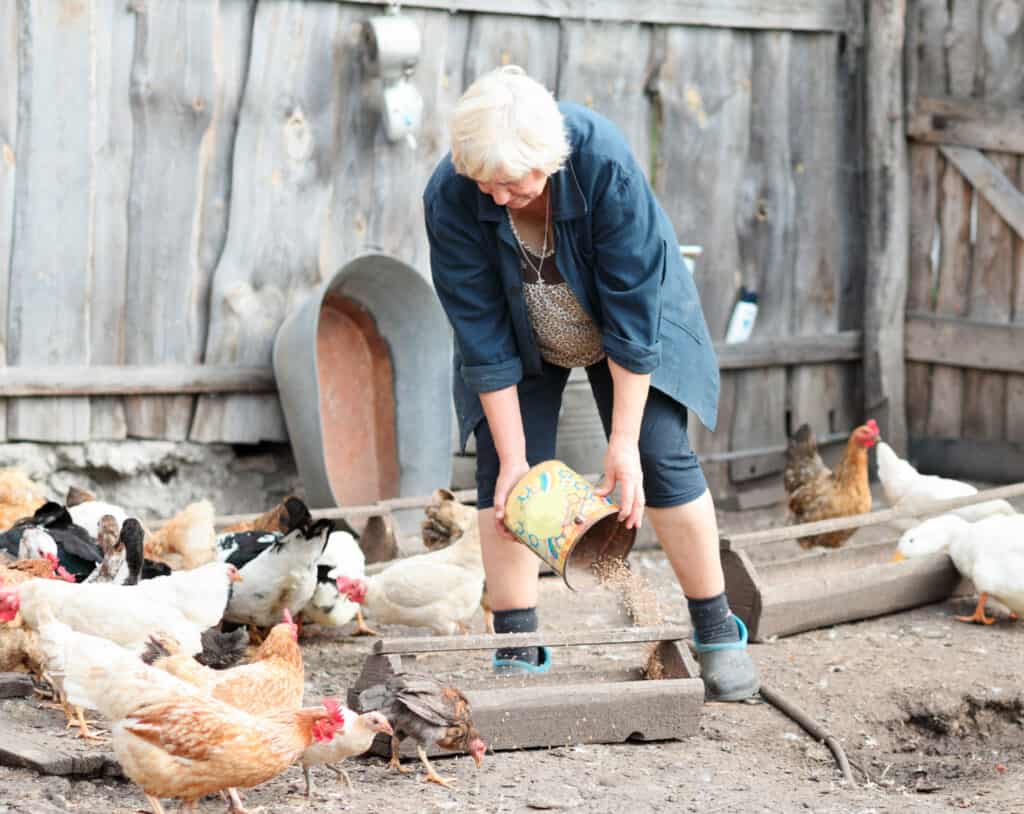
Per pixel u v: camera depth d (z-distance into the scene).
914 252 9.72
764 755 4.56
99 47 7.04
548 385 4.59
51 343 7.11
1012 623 6.16
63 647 3.79
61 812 3.69
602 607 6.43
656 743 4.56
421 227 8.06
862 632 6.01
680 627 4.68
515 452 4.26
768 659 5.57
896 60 9.39
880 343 9.62
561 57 8.34
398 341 7.89
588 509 4.08
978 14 9.18
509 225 4.03
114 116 7.12
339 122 7.71
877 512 6.63
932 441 9.75
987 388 9.45
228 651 4.79
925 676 5.36
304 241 7.70
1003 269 9.29
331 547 5.84
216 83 7.34
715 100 8.92
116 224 7.20
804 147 9.33
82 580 5.23
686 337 4.53
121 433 7.41
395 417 7.91
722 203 9.05
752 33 9.02
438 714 4.11
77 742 4.23
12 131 6.89
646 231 4.01
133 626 4.48
